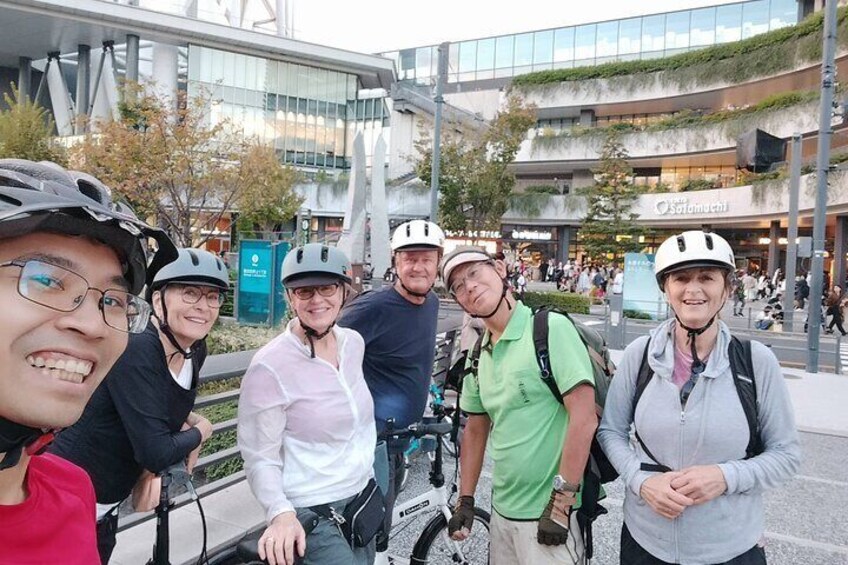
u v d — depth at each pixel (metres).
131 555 2.73
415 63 44.69
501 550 2.10
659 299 15.89
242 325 11.04
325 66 39.53
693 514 1.75
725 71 29.69
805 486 4.77
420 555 2.88
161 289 1.95
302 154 40.34
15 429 0.84
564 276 28.58
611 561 3.44
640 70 32.91
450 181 23.73
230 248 28.39
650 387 1.88
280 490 1.83
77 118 22.69
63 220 0.83
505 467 2.06
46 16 31.23
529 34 40.09
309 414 1.93
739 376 1.78
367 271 16.16
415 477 4.60
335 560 1.88
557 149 33.25
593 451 2.07
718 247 1.78
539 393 2.00
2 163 0.89
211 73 36.59
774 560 3.50
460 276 2.08
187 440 1.92
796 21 33.19
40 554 0.98
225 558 2.01
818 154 10.76
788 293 16.61
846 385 9.25
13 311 0.80
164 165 15.92
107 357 0.92
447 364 5.77
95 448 1.77
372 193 14.79
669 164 32.44
